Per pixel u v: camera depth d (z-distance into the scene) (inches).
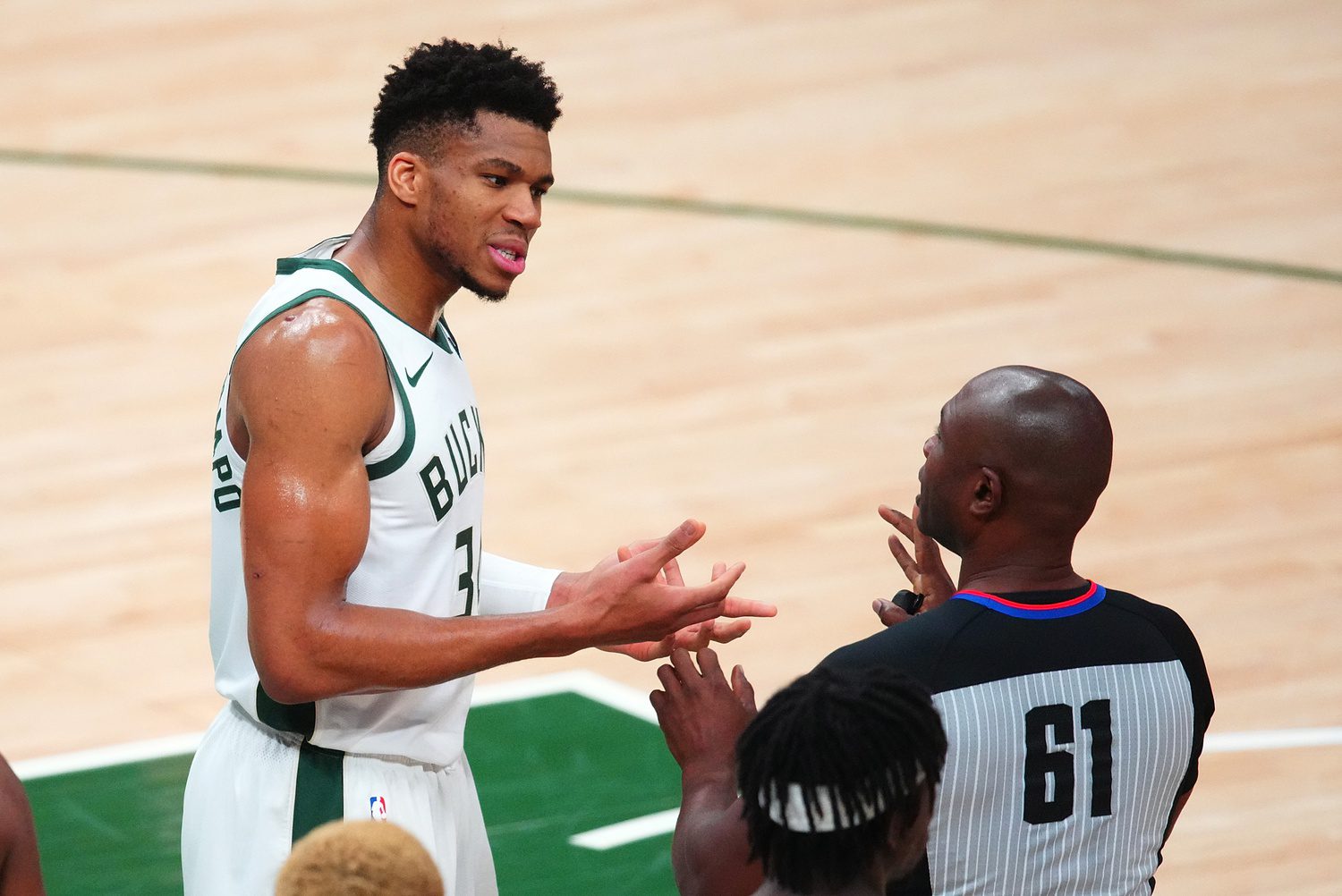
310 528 237.3
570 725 474.9
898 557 279.7
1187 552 560.4
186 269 807.1
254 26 1075.3
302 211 863.7
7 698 494.3
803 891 195.5
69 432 664.4
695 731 255.4
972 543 238.8
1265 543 565.3
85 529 595.2
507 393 686.5
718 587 249.0
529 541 573.6
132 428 667.4
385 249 257.3
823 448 638.5
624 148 922.7
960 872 223.5
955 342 723.4
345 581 243.9
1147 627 234.1
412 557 257.3
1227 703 475.8
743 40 1036.5
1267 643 506.0
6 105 989.2
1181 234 821.9
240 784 264.7
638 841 417.4
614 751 460.8
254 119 964.6
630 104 967.6
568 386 691.4
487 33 1051.9
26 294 783.1
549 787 442.3
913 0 1082.7
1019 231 828.6
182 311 766.5
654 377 697.6
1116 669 228.8
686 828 241.8
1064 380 238.1
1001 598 230.2
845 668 214.5
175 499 616.1
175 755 465.1
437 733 270.7
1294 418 654.5
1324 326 731.4
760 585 545.0
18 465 639.8
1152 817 232.8
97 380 706.2
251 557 238.8
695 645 281.0
